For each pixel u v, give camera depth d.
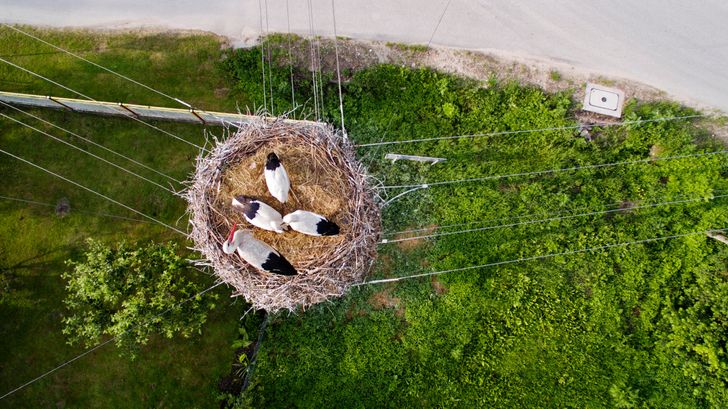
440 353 8.65
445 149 8.95
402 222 8.84
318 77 8.89
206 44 8.95
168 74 8.89
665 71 9.14
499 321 8.80
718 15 9.15
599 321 8.80
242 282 6.75
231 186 6.99
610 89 9.10
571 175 8.99
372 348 8.58
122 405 8.35
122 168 8.73
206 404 8.38
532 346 8.75
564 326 8.79
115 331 7.32
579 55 9.16
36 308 8.46
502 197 8.95
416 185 8.88
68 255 8.56
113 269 7.46
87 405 8.33
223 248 6.44
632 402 8.51
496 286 8.80
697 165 8.94
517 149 8.97
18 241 8.55
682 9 9.16
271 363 8.46
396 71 8.98
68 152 8.73
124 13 8.98
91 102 8.15
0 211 8.59
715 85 9.16
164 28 8.98
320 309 8.59
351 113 8.91
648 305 8.83
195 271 8.57
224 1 9.03
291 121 7.68
